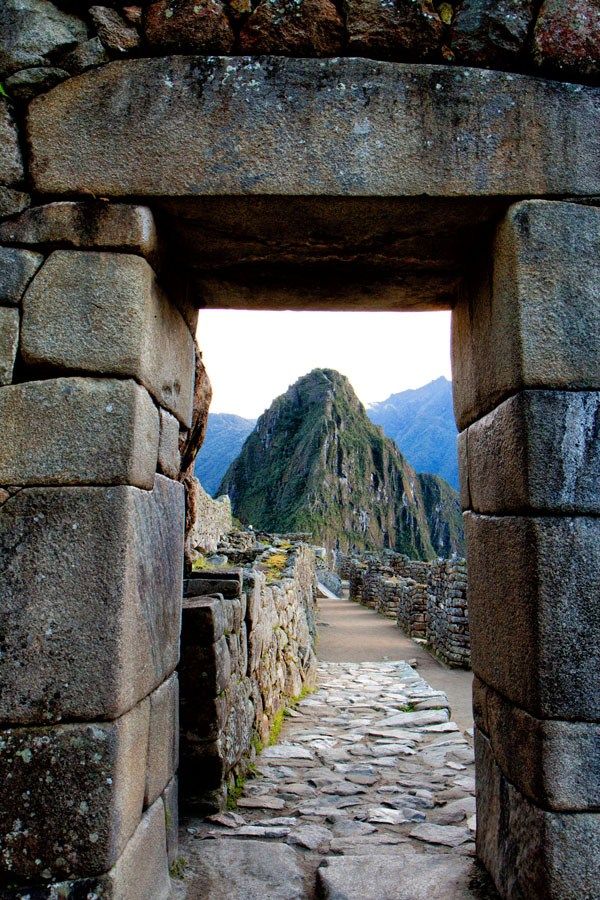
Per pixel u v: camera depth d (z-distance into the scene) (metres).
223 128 2.56
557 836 2.28
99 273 2.47
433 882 2.81
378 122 2.56
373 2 2.64
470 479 3.10
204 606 3.77
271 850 3.14
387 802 4.08
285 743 5.57
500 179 2.56
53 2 2.64
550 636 2.34
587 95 2.62
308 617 12.30
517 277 2.50
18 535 2.31
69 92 2.58
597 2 2.68
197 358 4.44
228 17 2.62
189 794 3.73
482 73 2.61
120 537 2.32
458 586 11.02
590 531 2.39
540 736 2.32
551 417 2.43
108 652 2.26
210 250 2.95
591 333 2.49
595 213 2.56
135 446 2.40
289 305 3.60
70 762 2.21
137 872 2.41
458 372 3.32
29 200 2.55
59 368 2.42
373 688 8.56
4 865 2.17
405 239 2.86
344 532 112.81
